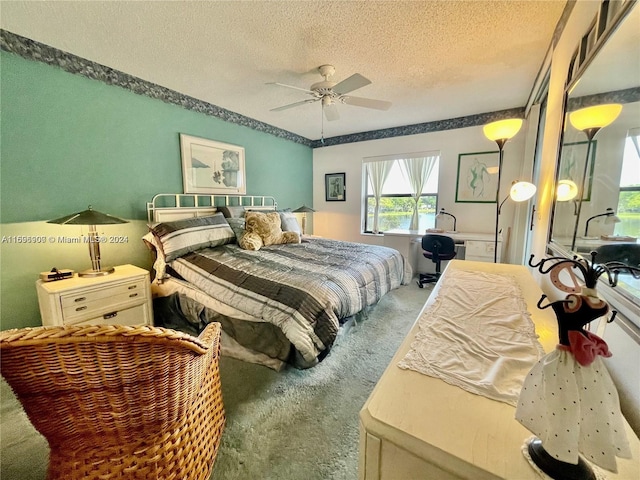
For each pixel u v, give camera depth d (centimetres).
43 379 74
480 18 175
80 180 233
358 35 193
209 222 285
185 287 234
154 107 279
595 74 113
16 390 76
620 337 72
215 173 345
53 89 213
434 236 354
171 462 98
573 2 148
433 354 83
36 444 129
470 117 378
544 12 169
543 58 222
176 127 301
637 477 49
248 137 390
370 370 184
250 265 227
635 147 77
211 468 117
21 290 207
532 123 319
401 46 206
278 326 175
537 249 223
